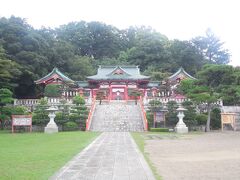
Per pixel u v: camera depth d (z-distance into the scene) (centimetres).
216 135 3597
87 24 12962
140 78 7069
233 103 5228
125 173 1335
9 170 1374
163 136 3428
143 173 1335
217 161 1677
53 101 5581
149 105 5034
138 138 3122
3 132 4062
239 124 4678
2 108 4316
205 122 4569
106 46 12544
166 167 1494
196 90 4284
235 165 1540
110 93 7100
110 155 1884
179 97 6444
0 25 6888
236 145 2484
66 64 8388
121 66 7881
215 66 4072
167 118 4472
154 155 1931
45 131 4056
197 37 11050
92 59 11006
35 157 1761
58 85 6378
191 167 1492
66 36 12550
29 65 6662
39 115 4325
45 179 1201
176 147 2362
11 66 5253
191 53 10150
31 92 7094
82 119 4431
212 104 4972
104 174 1313
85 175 1291
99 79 7069
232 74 4034
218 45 10925
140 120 4616
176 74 7088
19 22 7344
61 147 2275
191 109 4500
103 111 4966
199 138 3180
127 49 12244
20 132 4069
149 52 10619
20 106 4825
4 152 1975
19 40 6856
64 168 1445
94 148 2241
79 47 12331
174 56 10425
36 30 8500
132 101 6238
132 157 1806
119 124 4456
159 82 7494
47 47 7569
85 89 7294
